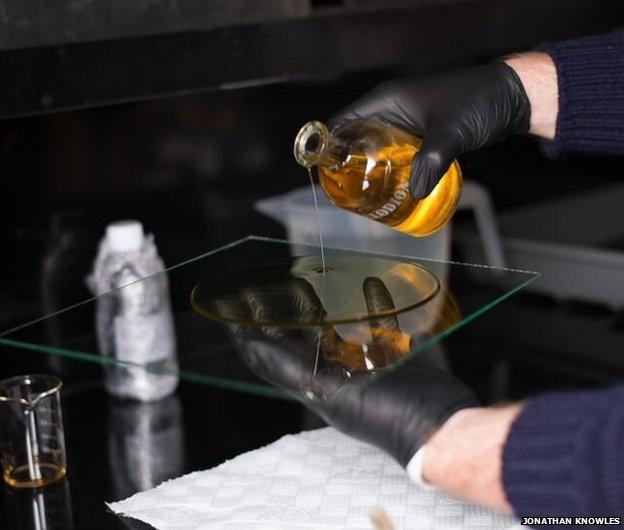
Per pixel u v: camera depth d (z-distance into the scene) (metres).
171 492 1.28
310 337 1.02
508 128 1.34
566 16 1.73
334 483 1.27
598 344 1.90
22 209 1.81
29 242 1.82
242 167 2.03
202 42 1.43
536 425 0.89
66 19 1.32
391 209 1.16
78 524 1.23
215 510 1.23
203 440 1.43
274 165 2.06
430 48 1.62
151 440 1.44
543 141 1.41
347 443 1.37
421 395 1.04
